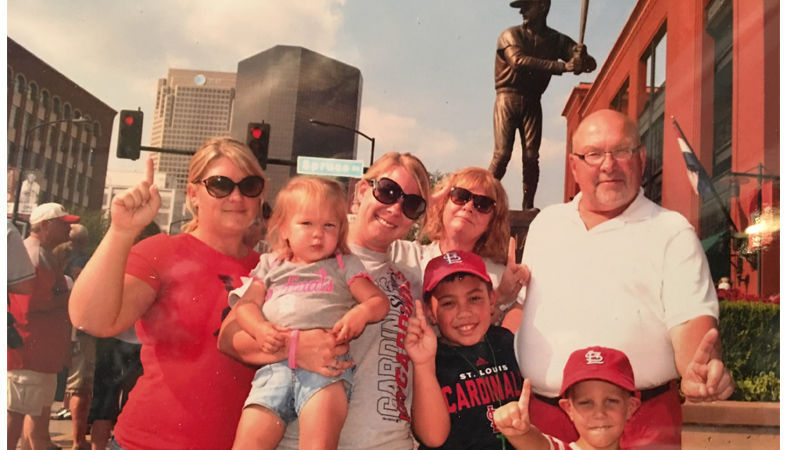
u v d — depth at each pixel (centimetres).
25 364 159
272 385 116
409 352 121
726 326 171
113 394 152
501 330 143
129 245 127
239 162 139
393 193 133
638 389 147
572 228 156
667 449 146
